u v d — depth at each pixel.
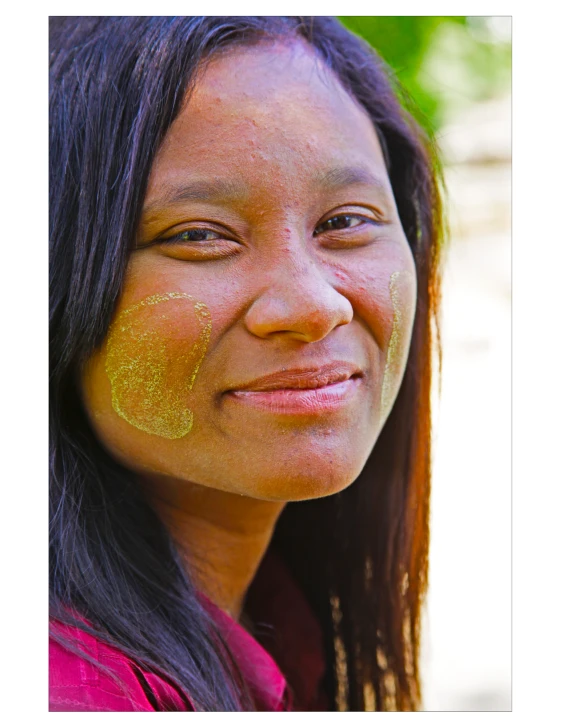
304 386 0.84
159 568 0.95
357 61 1.02
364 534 1.27
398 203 1.11
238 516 1.01
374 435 0.93
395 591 1.27
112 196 0.85
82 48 0.91
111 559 0.92
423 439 1.21
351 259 0.90
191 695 0.89
